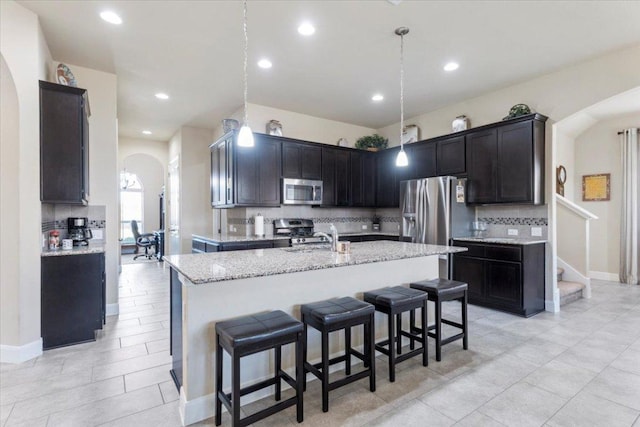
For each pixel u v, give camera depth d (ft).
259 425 5.87
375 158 19.27
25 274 8.66
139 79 13.25
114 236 12.50
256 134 15.07
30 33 8.80
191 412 6.04
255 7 8.65
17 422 5.96
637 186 17.39
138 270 22.36
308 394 6.95
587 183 19.16
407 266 9.84
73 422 5.97
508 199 13.03
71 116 9.58
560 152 18.58
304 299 7.59
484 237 14.43
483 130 13.91
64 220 11.65
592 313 12.39
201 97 15.35
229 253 8.89
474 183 14.24
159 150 24.53
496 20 9.21
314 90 14.44
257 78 13.15
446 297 8.64
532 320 11.59
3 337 8.44
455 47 10.73
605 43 10.48
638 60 10.64
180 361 6.79
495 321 11.49
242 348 5.33
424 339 8.09
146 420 6.06
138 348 9.32
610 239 18.35
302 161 16.49
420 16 9.03
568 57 11.41
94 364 8.30
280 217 17.03
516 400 6.63
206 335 6.28
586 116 17.78
